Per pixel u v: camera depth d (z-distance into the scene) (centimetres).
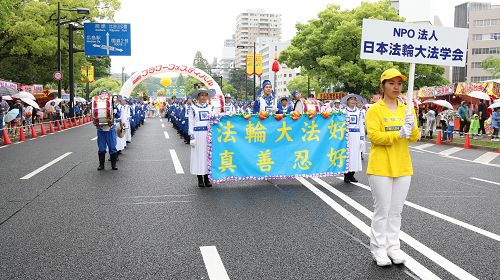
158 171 1081
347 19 3759
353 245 513
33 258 474
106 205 719
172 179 968
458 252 488
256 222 613
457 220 624
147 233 563
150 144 1783
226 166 873
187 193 815
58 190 844
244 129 876
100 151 1095
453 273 428
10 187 873
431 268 441
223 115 865
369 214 657
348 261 462
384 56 501
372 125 439
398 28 500
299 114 891
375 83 3525
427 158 1422
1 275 428
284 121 888
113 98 1146
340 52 3722
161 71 3241
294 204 723
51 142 1848
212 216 646
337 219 629
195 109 862
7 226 596
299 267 445
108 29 2933
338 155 913
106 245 516
